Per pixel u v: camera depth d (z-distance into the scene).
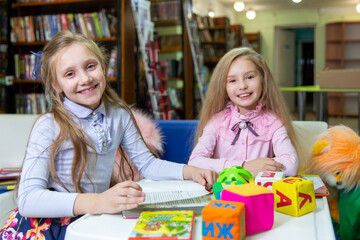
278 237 0.66
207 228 0.63
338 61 9.57
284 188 0.77
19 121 1.69
